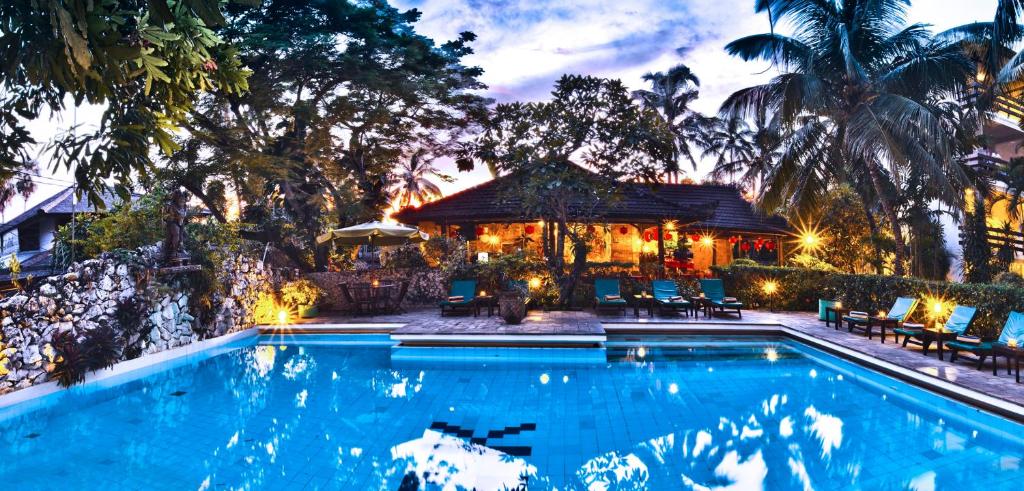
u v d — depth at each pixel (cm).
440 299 1884
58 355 845
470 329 1262
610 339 1366
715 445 631
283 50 1786
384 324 1408
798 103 1485
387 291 1664
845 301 1484
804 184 1684
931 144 1324
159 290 1070
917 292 1226
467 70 2262
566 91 1612
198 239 1264
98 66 374
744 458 590
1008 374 798
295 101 1889
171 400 827
